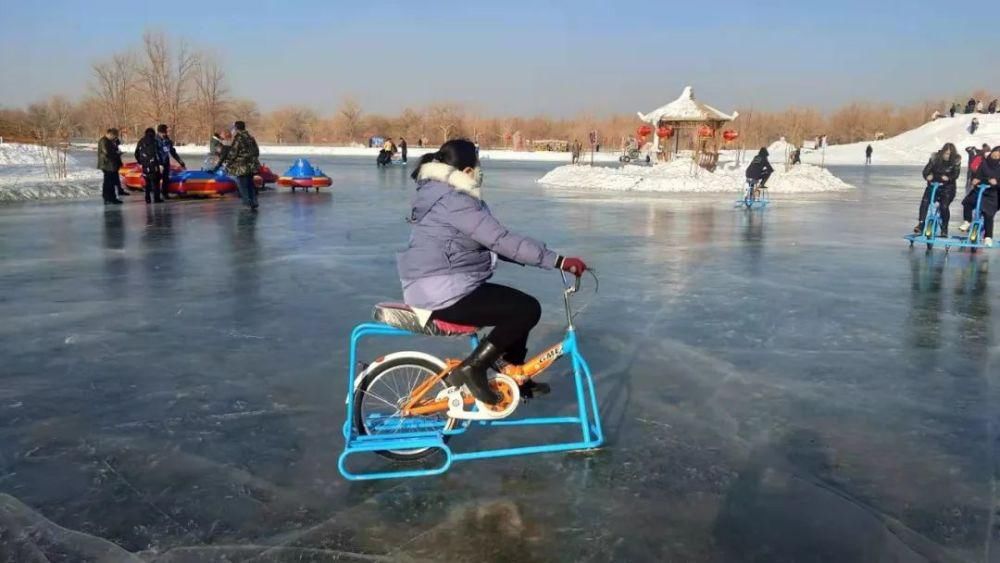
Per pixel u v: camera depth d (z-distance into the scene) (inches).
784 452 170.7
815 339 261.7
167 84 2694.4
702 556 130.0
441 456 167.8
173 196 777.6
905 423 187.9
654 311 299.7
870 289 347.3
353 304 305.6
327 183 884.6
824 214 712.4
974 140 2413.9
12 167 1045.8
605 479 157.8
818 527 139.3
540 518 142.3
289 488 153.2
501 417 162.7
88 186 795.4
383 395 165.8
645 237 523.2
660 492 152.4
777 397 205.3
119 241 468.4
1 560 127.2
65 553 129.4
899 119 3892.7
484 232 143.9
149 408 194.1
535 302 154.3
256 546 132.2
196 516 141.9
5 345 246.1
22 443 172.4
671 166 1144.8
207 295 320.2
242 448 171.3
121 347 245.3
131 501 147.3
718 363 234.2
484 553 130.6
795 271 392.2
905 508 146.2
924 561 128.5
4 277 354.0
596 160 2282.2
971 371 228.2
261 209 671.8
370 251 437.4
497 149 3292.3
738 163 1547.7
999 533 137.2
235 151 645.3
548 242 494.0
